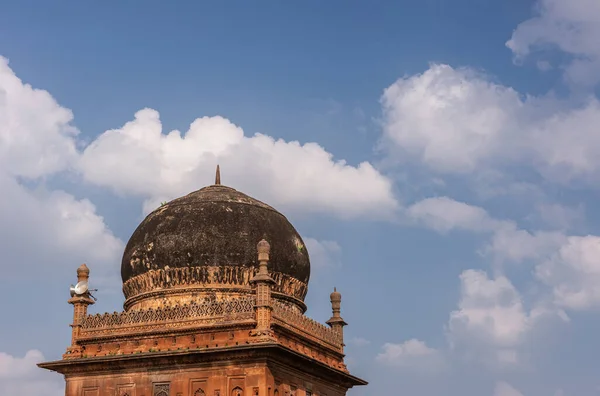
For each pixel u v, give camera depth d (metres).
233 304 21.61
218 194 24.88
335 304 25.86
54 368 22.48
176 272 23.30
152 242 23.72
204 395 20.97
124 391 21.78
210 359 21.08
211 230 23.47
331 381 24.25
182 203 24.47
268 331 20.98
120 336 22.31
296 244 24.81
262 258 21.73
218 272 23.19
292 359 21.47
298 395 22.20
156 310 22.27
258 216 24.27
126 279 24.55
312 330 23.72
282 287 24.08
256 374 20.62
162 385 21.47
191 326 21.67
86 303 23.19
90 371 22.27
